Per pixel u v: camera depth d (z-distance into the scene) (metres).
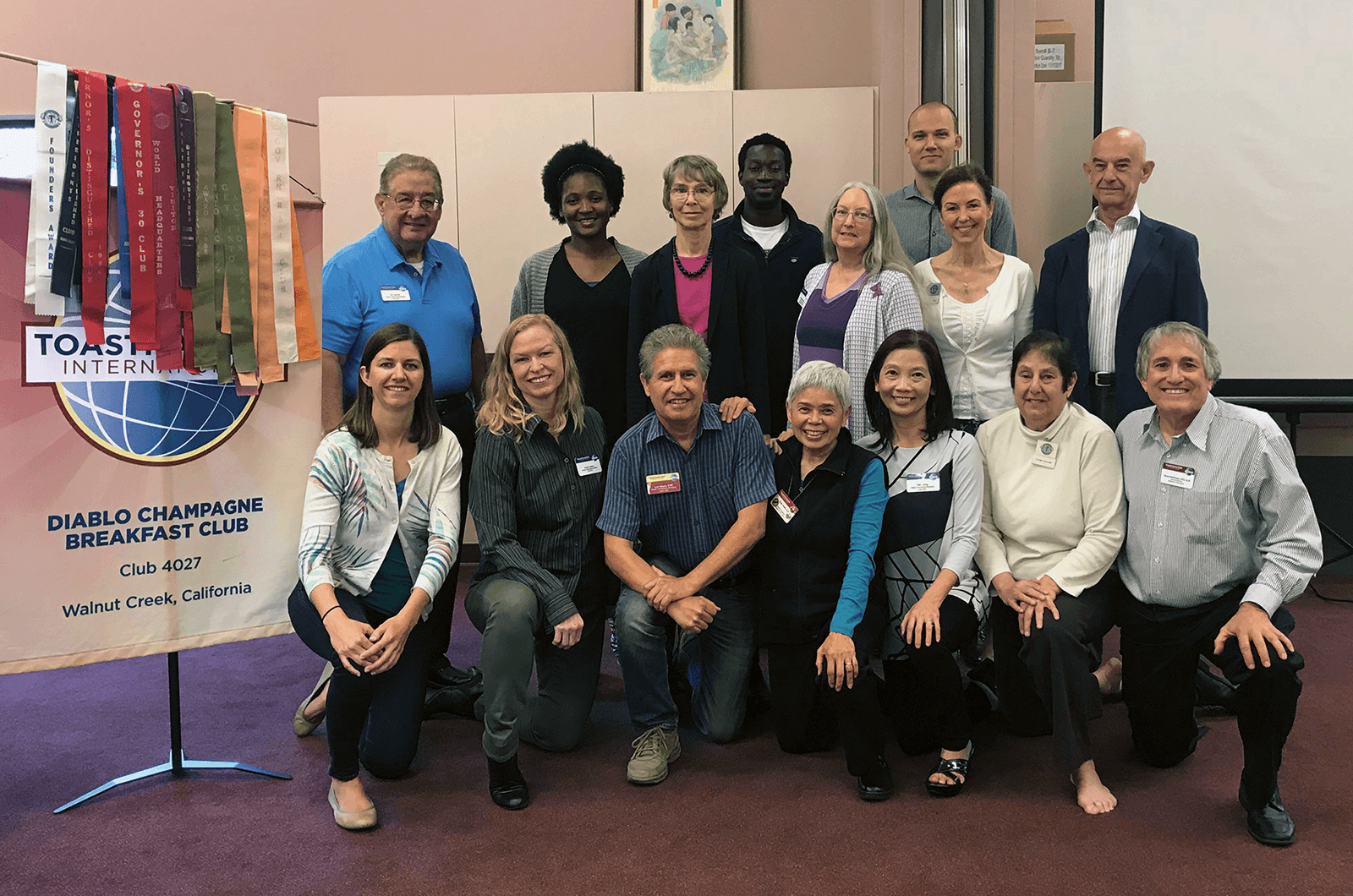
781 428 3.27
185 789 2.32
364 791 2.31
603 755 2.54
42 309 1.99
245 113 2.19
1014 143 3.84
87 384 2.06
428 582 2.24
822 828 2.11
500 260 4.38
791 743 2.51
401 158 2.71
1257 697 2.02
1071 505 2.38
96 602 2.12
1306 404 3.77
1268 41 3.63
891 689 2.55
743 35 4.64
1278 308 3.76
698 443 2.46
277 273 2.25
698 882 1.89
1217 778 2.33
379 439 2.32
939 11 3.87
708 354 2.44
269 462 2.28
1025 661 2.30
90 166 2.02
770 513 2.46
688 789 2.32
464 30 4.74
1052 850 1.99
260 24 4.76
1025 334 2.95
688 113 4.27
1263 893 1.82
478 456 2.46
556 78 4.73
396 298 2.74
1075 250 3.08
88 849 2.04
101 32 4.74
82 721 2.74
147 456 2.14
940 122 3.33
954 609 2.34
